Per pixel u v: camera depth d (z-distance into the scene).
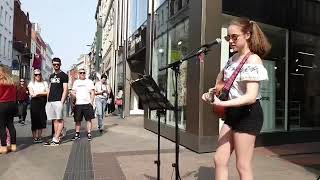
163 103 4.98
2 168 6.99
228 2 8.94
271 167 7.19
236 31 3.76
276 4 10.17
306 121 11.20
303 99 11.13
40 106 10.02
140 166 7.14
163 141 10.42
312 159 8.05
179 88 10.15
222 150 3.92
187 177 6.32
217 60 8.55
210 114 8.54
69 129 13.53
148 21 14.19
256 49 3.77
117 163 7.42
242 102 3.54
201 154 8.38
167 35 11.66
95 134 12.06
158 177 5.49
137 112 22.45
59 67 9.63
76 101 10.68
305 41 11.16
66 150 8.88
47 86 10.22
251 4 9.47
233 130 3.77
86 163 7.44
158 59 12.80
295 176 6.49
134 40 19.70
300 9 10.86
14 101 8.49
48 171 6.76
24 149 8.99
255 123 3.67
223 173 3.93
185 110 9.54
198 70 8.52
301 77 11.07
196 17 8.77
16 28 54.53
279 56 10.47
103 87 12.92
